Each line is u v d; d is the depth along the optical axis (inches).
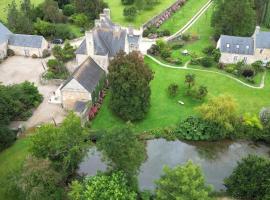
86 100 3408.0
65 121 2593.5
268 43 4202.8
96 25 4079.7
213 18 4926.2
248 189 2544.3
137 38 4195.4
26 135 3164.4
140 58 3319.4
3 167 2859.3
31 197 2315.5
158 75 4065.0
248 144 3230.8
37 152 2539.4
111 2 6008.9
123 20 5319.9
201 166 3004.4
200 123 3267.7
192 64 4284.0
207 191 2364.7
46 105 3528.5
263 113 3316.9
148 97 3353.8
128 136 2370.8
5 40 4389.8
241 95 3745.1
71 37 4906.5
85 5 5324.8
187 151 3149.6
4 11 5649.6
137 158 2379.4
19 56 4466.0
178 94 3750.0
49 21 5280.5
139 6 5492.1
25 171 2383.1
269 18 5378.9
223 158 3090.6
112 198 2295.8
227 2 4709.6
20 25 4763.8
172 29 5172.2
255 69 4160.9
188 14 5689.0
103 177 2417.6
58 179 2477.9
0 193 2625.5
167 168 2377.0
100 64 3767.2
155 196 2571.4
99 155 3046.3
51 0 5241.1
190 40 4864.7
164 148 3164.4
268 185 2454.5
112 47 3848.4
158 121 3395.7
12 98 3294.8
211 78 4023.1
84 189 2407.7
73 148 2544.3
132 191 2429.9
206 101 3644.2
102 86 3727.9
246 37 4414.4
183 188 2207.2
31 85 3548.2
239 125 3255.4
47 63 4121.6
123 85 3152.1
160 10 5639.8
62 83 3747.5
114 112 3484.3
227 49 4279.0
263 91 3821.4
